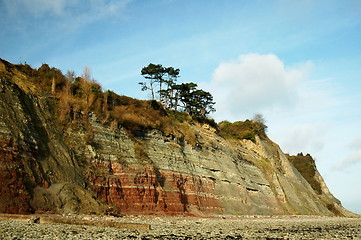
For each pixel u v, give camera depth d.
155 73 98.44
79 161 48.09
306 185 121.62
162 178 59.84
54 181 41.78
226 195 73.00
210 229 37.44
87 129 52.91
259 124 120.31
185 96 101.44
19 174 37.66
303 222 62.09
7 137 39.28
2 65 50.25
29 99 48.28
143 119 65.25
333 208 126.62
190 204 62.31
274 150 117.31
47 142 45.56
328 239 32.75
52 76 56.56
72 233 24.80
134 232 29.61
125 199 50.50
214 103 107.38
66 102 52.78
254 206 78.19
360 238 34.44
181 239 27.67
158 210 53.78
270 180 97.12
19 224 26.97
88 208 40.97
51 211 37.62
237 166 85.31
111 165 51.91
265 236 33.72
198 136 79.56
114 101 64.31
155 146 63.72
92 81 62.25
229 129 111.88
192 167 69.19
